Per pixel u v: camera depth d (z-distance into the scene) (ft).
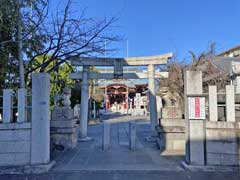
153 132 37.47
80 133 38.27
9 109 20.76
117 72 38.27
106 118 90.27
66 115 30.83
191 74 21.12
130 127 30.45
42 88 20.92
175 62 49.55
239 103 20.86
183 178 18.02
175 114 30.25
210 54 49.01
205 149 20.49
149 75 38.88
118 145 33.76
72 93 60.59
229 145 19.95
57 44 26.99
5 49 26.02
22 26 24.64
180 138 29.91
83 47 27.14
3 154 20.38
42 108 20.81
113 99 127.03
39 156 20.52
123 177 18.37
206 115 21.93
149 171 19.89
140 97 112.47
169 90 38.11
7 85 27.35
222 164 20.03
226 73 39.06
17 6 23.15
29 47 27.07
